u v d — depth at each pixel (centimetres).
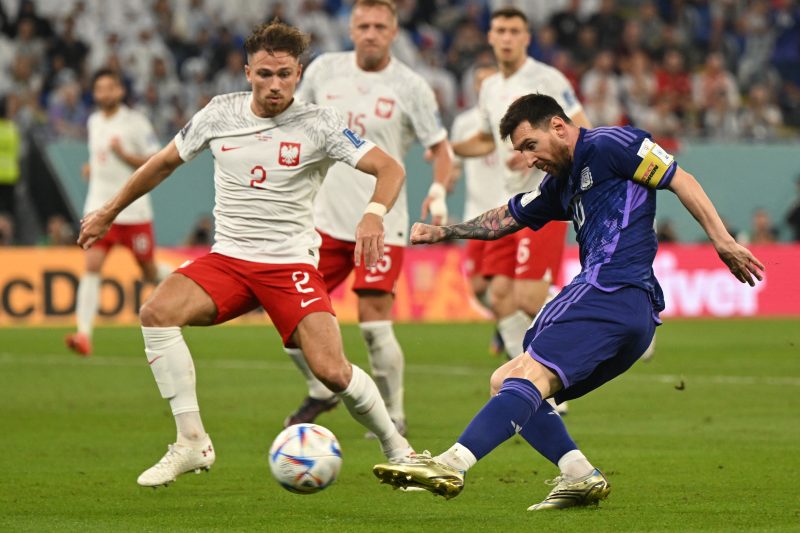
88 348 4816
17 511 2055
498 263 3494
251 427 3164
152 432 3066
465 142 3672
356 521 1939
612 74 8662
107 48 8138
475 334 6100
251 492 2250
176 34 8369
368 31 3083
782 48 9388
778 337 5828
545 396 1895
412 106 3114
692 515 1969
